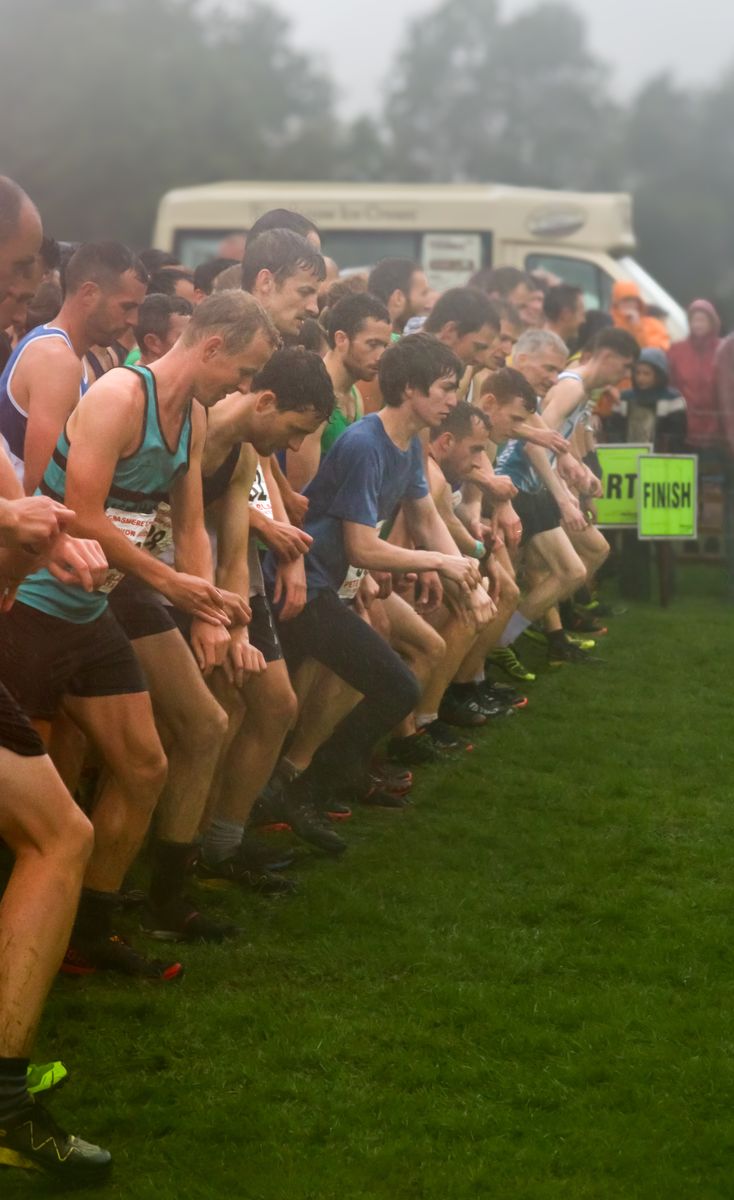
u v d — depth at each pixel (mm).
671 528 34062
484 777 20125
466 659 22609
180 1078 11328
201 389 12477
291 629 16781
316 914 14789
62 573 9758
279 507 16078
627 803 18875
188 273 23297
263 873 15625
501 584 22406
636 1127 10727
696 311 35531
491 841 17391
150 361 17125
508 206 52156
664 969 13625
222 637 13383
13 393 13062
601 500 34219
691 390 35500
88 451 12172
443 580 19219
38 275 12195
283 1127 10672
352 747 16906
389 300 24625
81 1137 10508
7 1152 9719
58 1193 9820
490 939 14352
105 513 12453
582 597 32094
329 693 16906
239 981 13227
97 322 13781
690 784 19891
